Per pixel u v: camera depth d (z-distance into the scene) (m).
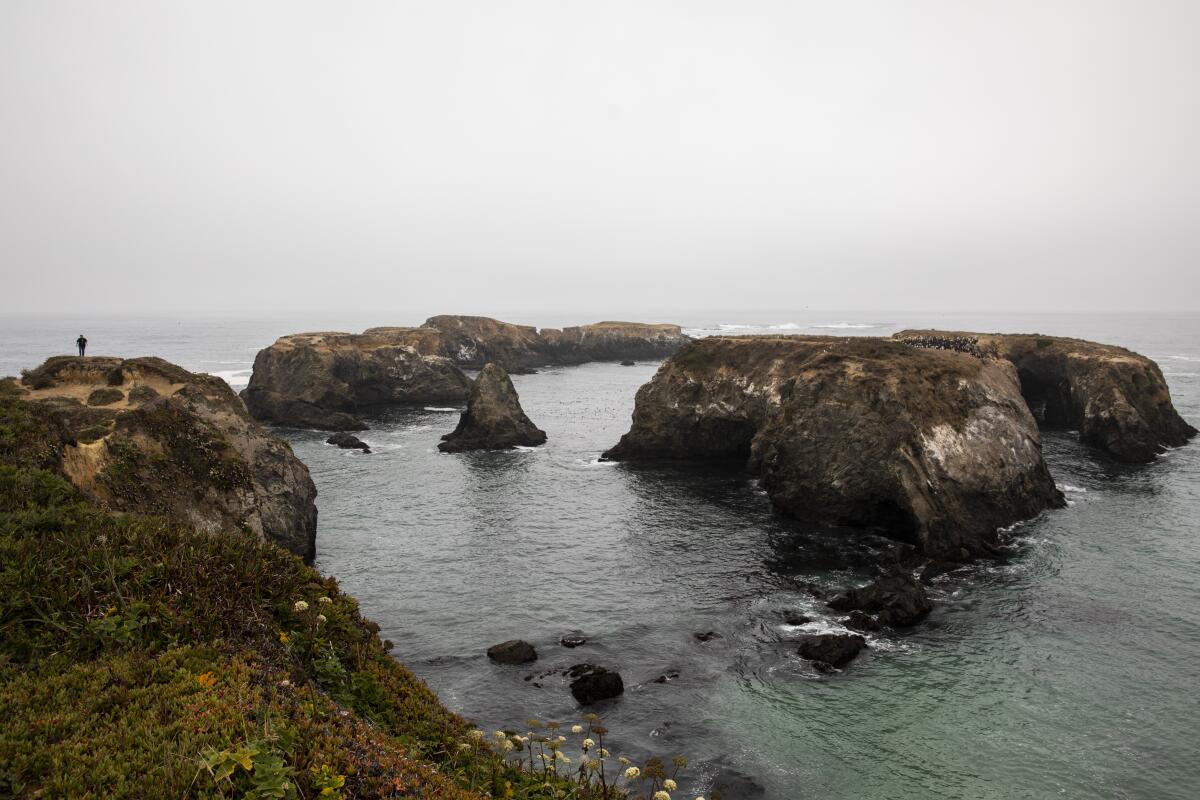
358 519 43.97
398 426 78.88
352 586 33.38
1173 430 62.66
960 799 18.95
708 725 22.33
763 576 34.62
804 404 46.56
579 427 78.06
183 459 29.61
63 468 20.23
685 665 26.11
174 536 13.98
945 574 34.84
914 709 23.22
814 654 26.41
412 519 44.09
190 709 9.69
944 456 42.12
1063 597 31.75
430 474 55.97
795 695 24.09
